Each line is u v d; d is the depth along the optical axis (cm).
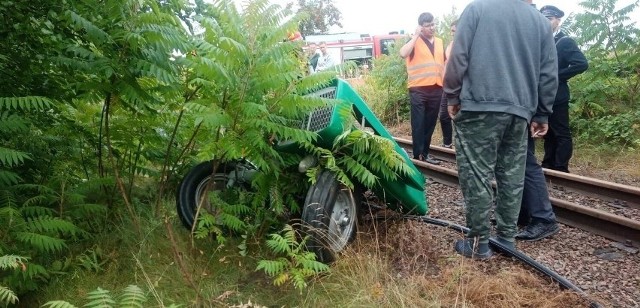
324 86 371
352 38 2038
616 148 753
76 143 450
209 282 325
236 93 303
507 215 376
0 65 361
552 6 579
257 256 352
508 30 341
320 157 350
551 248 395
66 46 349
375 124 385
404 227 399
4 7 343
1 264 236
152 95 385
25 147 389
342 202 371
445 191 588
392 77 1247
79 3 337
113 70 321
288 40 320
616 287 324
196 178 394
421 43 734
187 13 409
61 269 334
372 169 368
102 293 216
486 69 341
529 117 354
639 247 386
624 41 892
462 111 353
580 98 874
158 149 468
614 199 516
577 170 677
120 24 327
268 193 357
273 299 312
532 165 420
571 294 306
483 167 355
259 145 309
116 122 432
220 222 379
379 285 313
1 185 351
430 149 834
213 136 365
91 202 437
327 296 309
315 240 332
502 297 307
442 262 360
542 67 362
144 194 480
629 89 888
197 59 301
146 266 342
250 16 298
